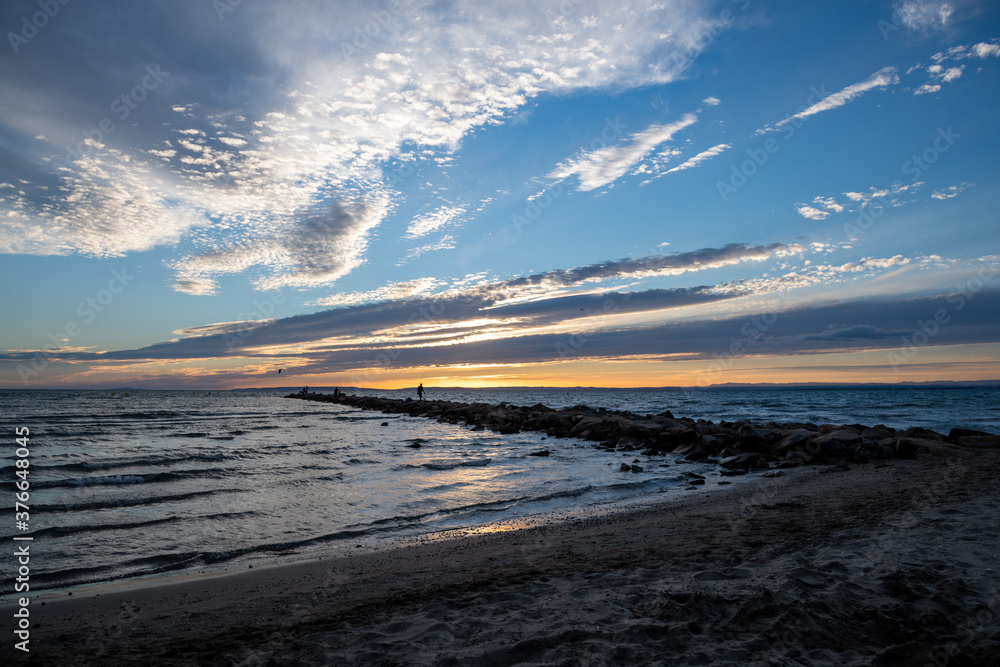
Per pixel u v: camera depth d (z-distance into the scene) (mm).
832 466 15227
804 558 6191
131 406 55531
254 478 14391
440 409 45250
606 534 8523
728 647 3889
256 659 4223
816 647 3865
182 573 7133
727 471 15547
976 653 3684
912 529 7133
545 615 4754
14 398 77812
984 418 37000
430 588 5965
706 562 6320
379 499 11914
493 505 11398
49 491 12609
